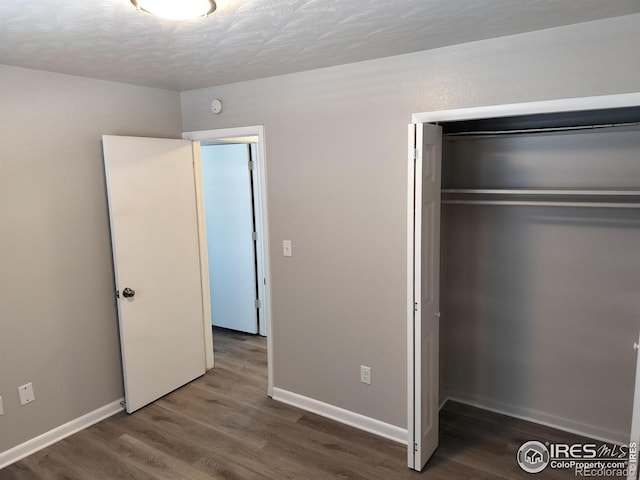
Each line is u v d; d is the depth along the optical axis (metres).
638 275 2.59
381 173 2.73
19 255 2.70
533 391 3.03
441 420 3.09
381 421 2.96
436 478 2.51
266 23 1.93
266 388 3.63
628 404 2.72
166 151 3.39
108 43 2.18
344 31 2.08
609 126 2.32
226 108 3.35
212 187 4.78
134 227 3.19
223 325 5.03
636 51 1.94
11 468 2.67
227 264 4.85
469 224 3.11
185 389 3.62
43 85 2.75
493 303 3.10
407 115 2.57
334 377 3.13
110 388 3.26
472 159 3.03
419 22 1.98
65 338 2.96
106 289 3.19
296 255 3.17
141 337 3.29
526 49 2.18
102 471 2.63
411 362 2.44
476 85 2.34
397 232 2.72
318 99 2.89
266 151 3.20
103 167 3.11
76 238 2.98
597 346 2.77
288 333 3.32
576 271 2.77
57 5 1.66
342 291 3.00
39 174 2.76
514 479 2.49
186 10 1.61
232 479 2.55
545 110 2.17
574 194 2.49
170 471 2.62
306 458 2.72
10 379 2.70
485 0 1.73
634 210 2.55
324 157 2.93
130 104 3.25
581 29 2.04
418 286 2.34
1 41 2.12
